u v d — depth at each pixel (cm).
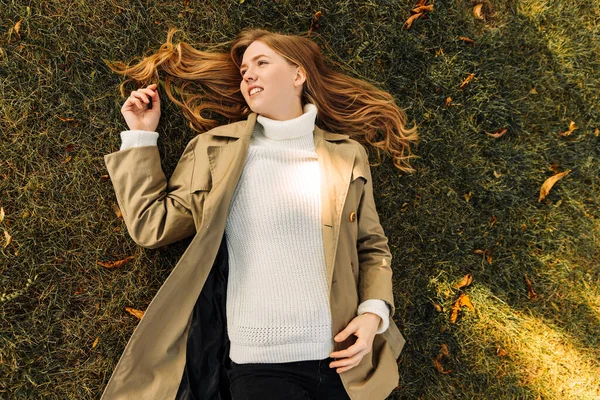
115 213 167
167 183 152
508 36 197
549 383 189
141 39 170
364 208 151
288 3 180
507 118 196
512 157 196
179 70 168
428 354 185
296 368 130
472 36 193
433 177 190
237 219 141
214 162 141
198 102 173
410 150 189
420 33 190
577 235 199
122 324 166
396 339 161
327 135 158
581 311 196
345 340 138
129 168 143
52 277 162
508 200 195
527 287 194
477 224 193
